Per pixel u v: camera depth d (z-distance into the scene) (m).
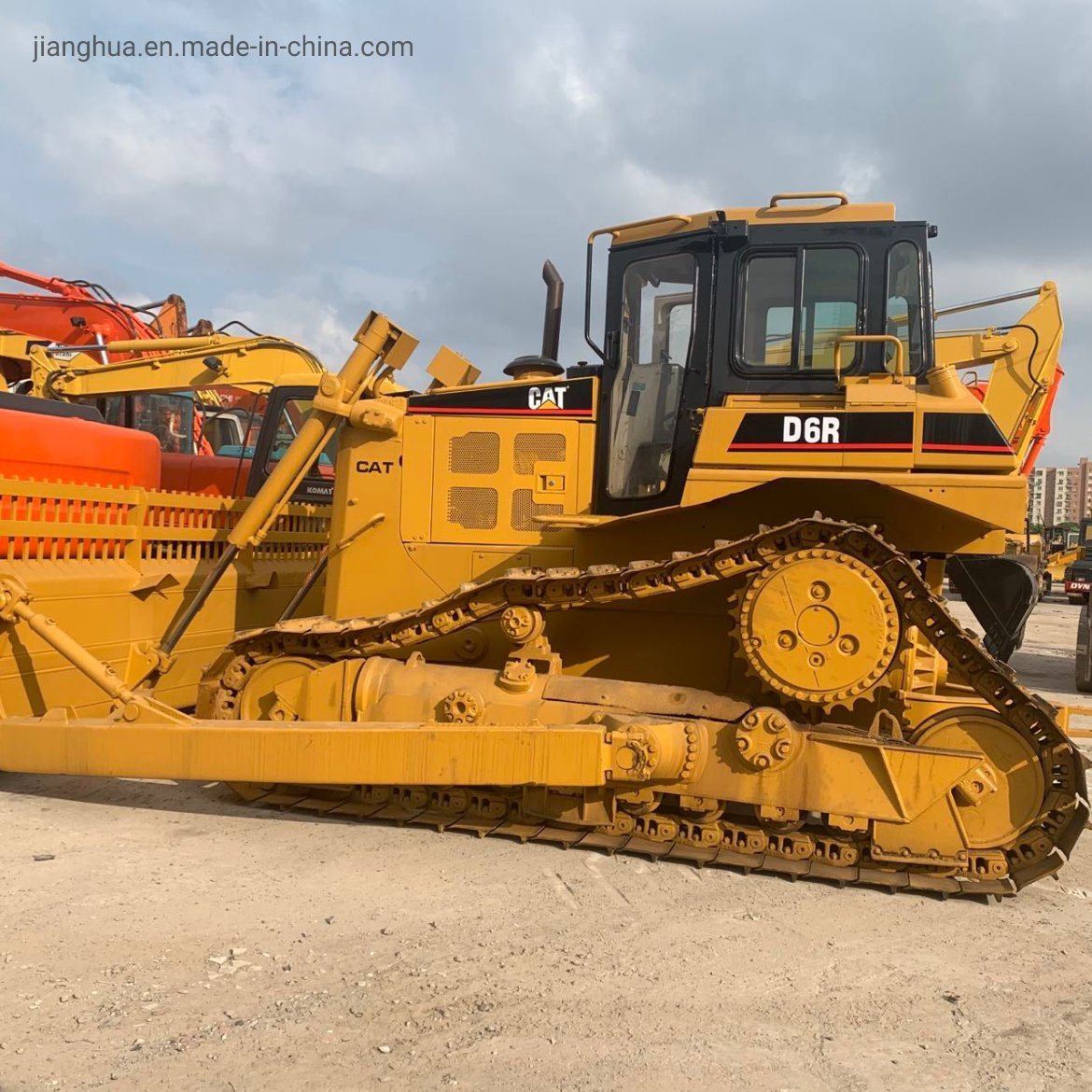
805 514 4.62
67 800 5.05
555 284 6.27
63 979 3.12
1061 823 4.04
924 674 4.66
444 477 5.32
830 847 4.29
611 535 5.04
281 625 4.82
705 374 4.83
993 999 3.20
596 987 3.18
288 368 9.70
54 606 5.06
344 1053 2.74
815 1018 3.03
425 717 4.67
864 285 4.71
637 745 4.22
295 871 4.12
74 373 9.80
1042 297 8.66
